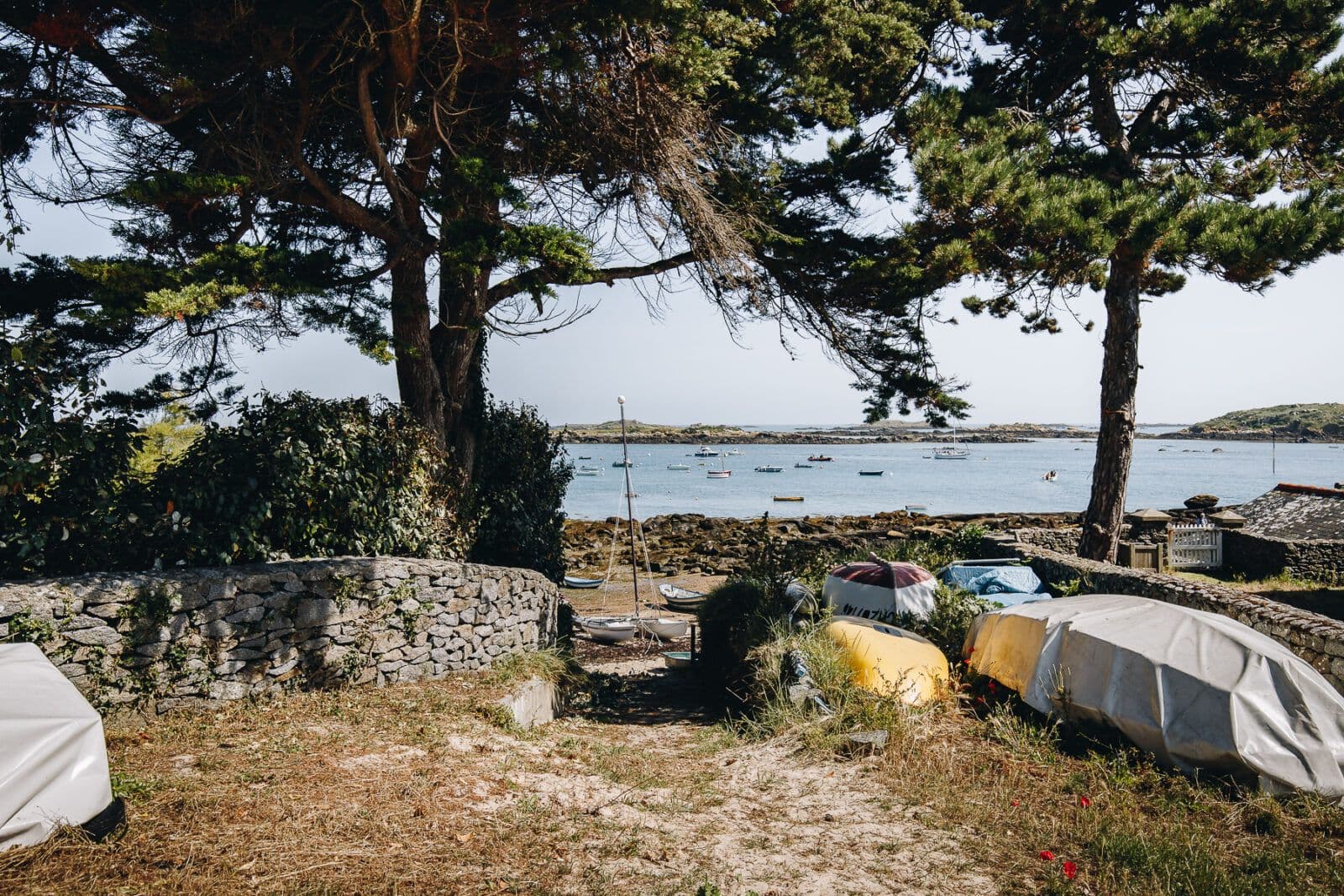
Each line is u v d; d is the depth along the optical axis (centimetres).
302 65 1016
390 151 1144
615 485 10631
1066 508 7362
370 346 1055
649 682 1441
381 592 923
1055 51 1761
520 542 1530
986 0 1705
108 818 460
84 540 749
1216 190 1714
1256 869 541
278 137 1088
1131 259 1534
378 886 443
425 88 1146
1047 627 844
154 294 838
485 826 541
